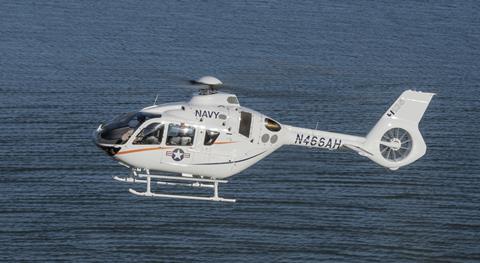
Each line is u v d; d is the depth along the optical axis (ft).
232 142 452.76
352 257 554.87
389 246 571.28
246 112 455.63
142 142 444.14
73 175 654.94
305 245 566.77
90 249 550.77
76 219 590.14
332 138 472.44
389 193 650.84
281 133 463.42
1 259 533.14
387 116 478.59
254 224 594.24
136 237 569.64
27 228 573.74
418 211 624.59
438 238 588.09
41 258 537.24
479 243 582.35
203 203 625.41
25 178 643.86
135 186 647.97
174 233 577.84
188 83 443.73
